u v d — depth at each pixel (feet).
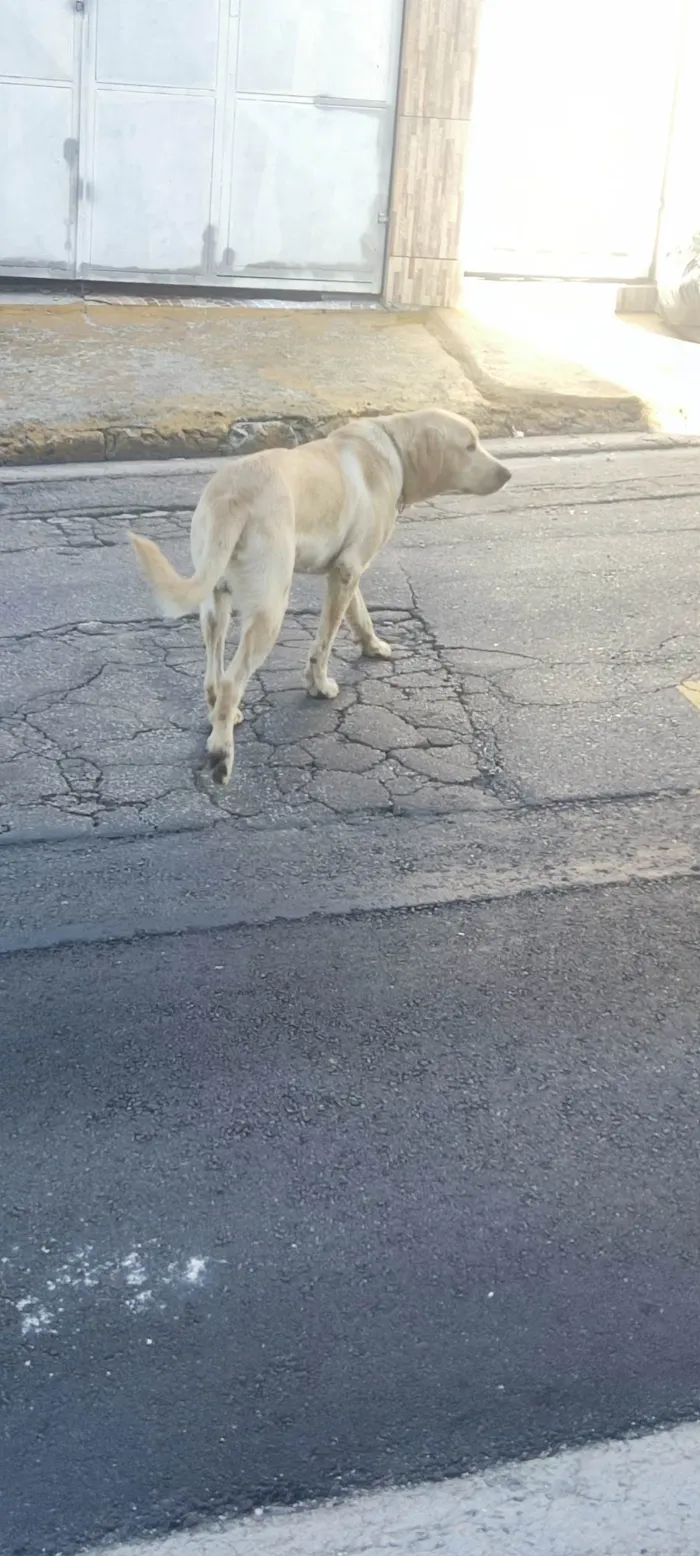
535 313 18.01
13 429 13.71
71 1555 4.57
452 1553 4.59
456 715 9.78
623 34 17.44
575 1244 5.76
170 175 17.22
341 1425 5.02
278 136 17.20
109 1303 5.46
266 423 14.20
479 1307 5.48
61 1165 6.06
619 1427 5.03
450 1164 6.13
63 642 10.56
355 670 10.34
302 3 16.63
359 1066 6.66
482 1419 5.05
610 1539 4.65
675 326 17.92
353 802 8.82
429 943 7.55
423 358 16.20
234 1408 5.07
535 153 17.88
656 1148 6.25
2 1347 5.26
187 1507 4.73
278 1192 5.96
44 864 8.15
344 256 17.87
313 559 9.06
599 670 10.38
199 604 8.89
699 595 11.53
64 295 17.47
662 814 8.75
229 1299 5.49
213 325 16.84
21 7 16.21
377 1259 5.67
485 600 11.38
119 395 14.52
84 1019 6.93
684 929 7.72
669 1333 5.41
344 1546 4.61
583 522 12.83
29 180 16.98
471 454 9.64
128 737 9.43
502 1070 6.66
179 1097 6.45
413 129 17.19
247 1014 6.98
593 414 15.06
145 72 16.71
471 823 8.64
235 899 7.89
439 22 16.74
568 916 7.80
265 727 9.57
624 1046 6.84
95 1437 4.95
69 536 12.26
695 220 18.10
